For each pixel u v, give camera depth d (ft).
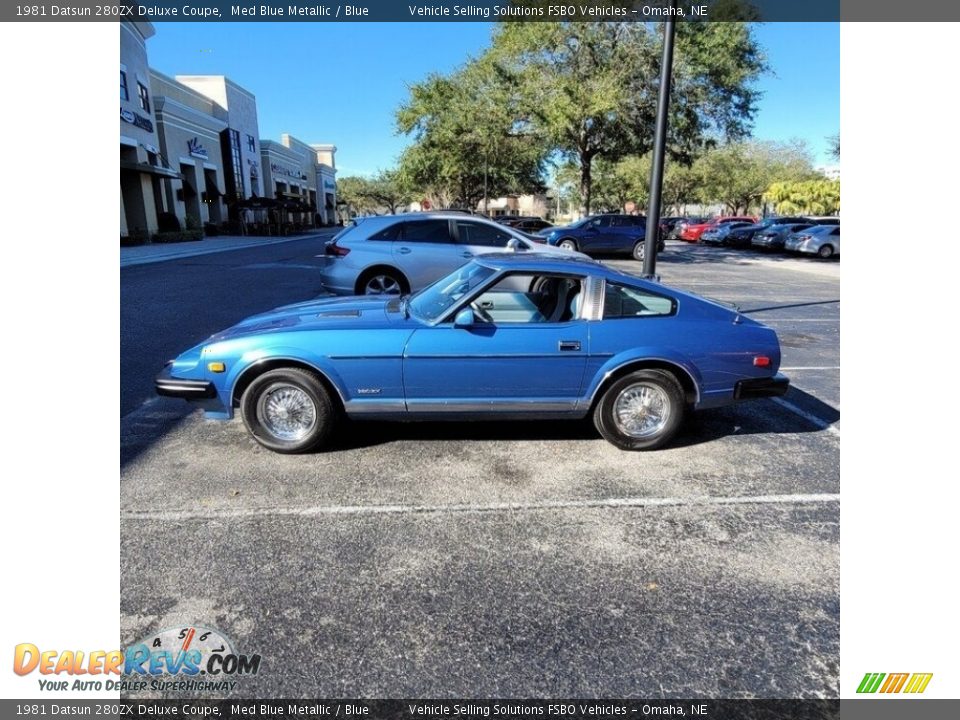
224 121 134.51
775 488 11.85
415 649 7.57
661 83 22.70
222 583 8.76
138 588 8.61
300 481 11.91
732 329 13.35
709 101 63.77
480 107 75.31
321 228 205.87
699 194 174.09
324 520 10.48
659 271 56.70
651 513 10.85
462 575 9.02
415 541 9.87
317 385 12.64
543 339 12.66
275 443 12.96
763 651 7.63
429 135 89.97
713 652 7.61
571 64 64.39
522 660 7.43
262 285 40.78
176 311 30.73
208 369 12.62
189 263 57.57
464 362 12.55
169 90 111.34
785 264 67.41
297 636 7.77
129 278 44.75
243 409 12.81
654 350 12.84
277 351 12.39
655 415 13.38
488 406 12.94
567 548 9.73
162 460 12.80
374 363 12.47
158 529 10.10
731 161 155.63
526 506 11.04
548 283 13.52
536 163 112.78
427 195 150.10
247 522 10.37
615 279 13.23
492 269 13.29
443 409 12.89
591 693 6.98
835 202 140.97
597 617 8.18
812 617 8.22
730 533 10.23
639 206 175.52
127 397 16.98
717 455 13.44
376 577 8.94
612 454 13.37
